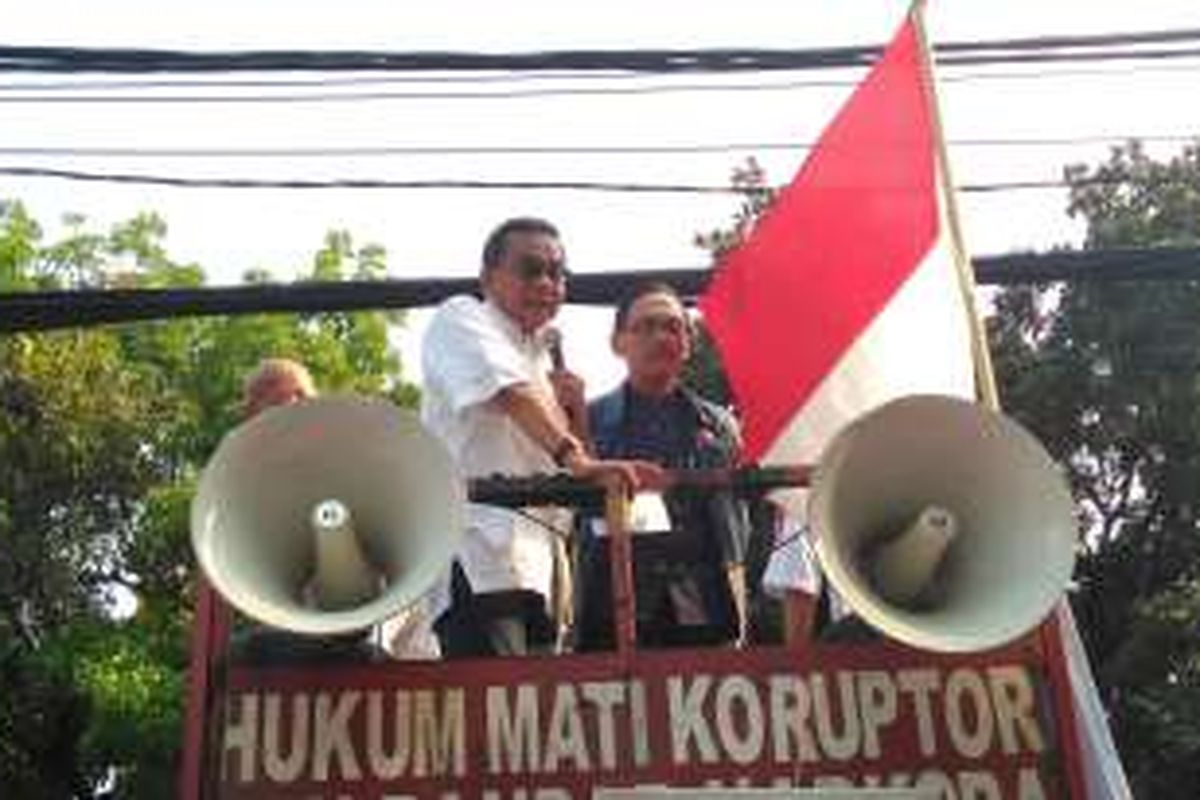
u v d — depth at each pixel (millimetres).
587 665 4723
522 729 4668
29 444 17953
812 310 6270
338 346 20547
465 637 5293
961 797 4645
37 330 8758
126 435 18406
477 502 5109
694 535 5375
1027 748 4676
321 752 4641
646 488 5055
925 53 6387
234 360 19969
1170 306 18656
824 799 4480
